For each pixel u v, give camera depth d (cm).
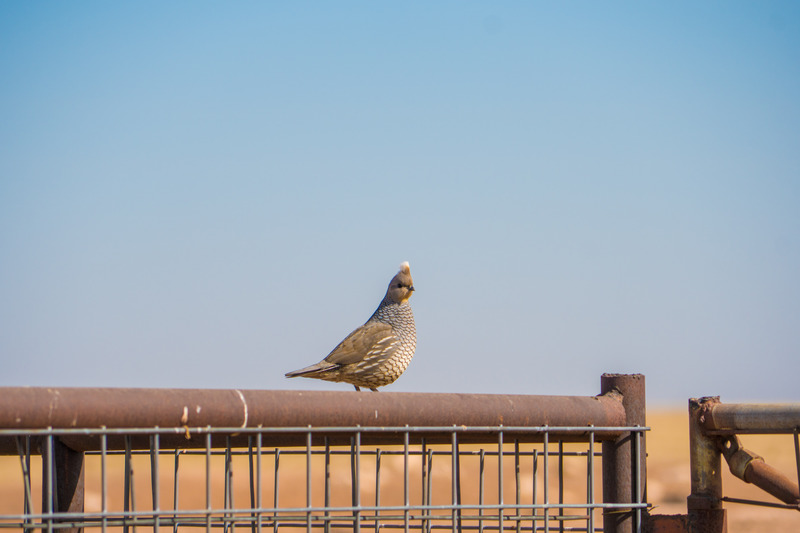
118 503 3462
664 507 3244
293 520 1005
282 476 4059
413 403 923
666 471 4316
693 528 1070
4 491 3950
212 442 999
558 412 1002
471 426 950
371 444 1057
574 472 3994
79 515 771
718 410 1066
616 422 1047
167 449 1105
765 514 2920
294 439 996
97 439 1010
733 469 1063
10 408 759
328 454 907
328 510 867
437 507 919
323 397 888
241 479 3853
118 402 798
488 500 3472
